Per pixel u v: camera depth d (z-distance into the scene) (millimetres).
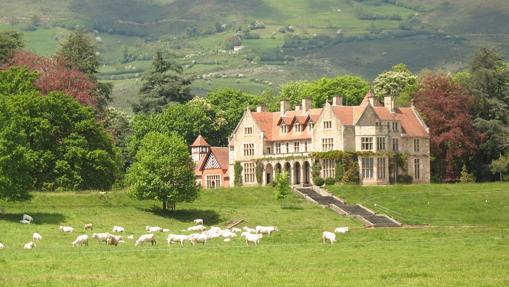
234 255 156750
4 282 124062
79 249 169125
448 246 174000
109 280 125500
